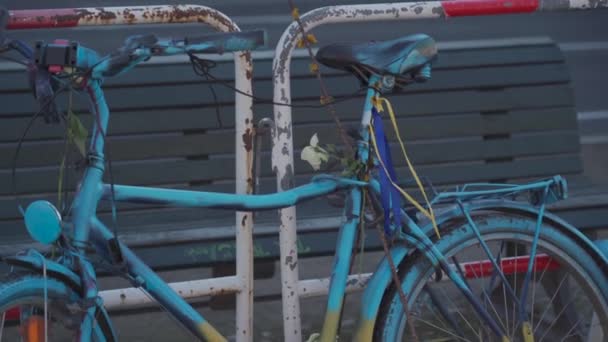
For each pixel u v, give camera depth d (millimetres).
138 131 3582
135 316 4027
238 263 3045
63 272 2404
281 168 2973
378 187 2744
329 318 2762
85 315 2441
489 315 2885
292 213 2994
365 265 4430
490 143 3908
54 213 2355
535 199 2941
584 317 3680
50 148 3502
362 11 2959
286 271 3006
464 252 3889
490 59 3939
